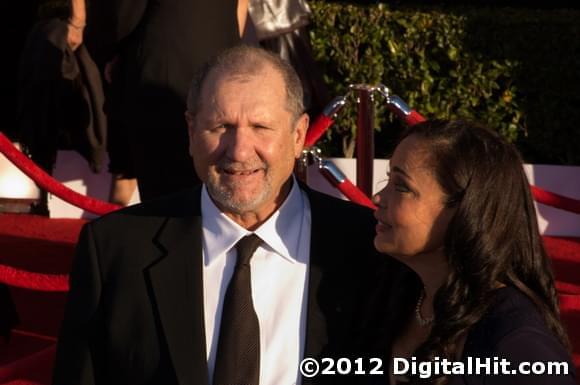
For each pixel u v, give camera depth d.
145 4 5.77
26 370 5.46
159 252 3.33
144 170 5.96
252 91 3.26
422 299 3.18
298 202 3.45
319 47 9.84
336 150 9.99
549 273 2.99
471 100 9.85
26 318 6.48
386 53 9.84
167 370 3.21
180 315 3.24
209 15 5.82
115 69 6.05
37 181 6.05
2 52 12.46
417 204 2.97
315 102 8.54
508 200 2.92
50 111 8.58
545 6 12.27
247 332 3.22
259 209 3.35
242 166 3.26
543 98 9.82
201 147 3.31
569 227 9.34
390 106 6.48
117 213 3.44
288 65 3.38
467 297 2.89
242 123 3.26
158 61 5.75
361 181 6.72
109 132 8.35
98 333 3.30
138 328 3.25
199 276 3.30
